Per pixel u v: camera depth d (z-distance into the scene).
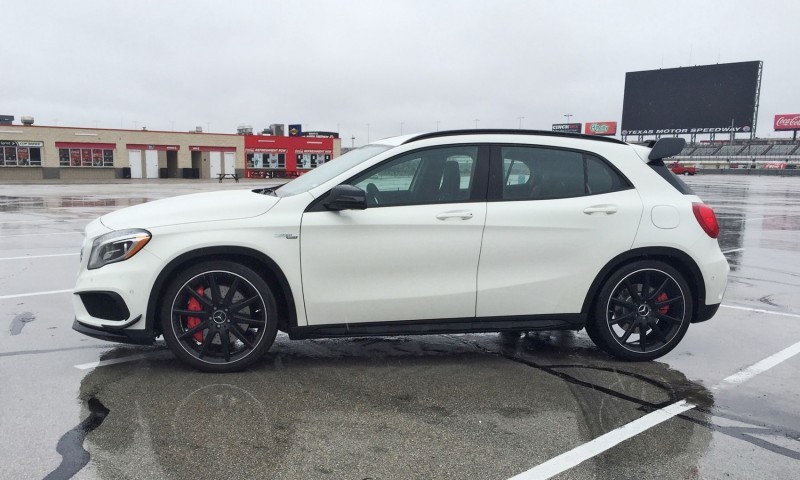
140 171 51.00
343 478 2.92
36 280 7.30
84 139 48.00
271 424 3.48
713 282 4.69
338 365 4.50
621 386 4.17
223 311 4.22
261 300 4.22
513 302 4.45
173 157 53.00
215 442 3.25
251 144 55.47
